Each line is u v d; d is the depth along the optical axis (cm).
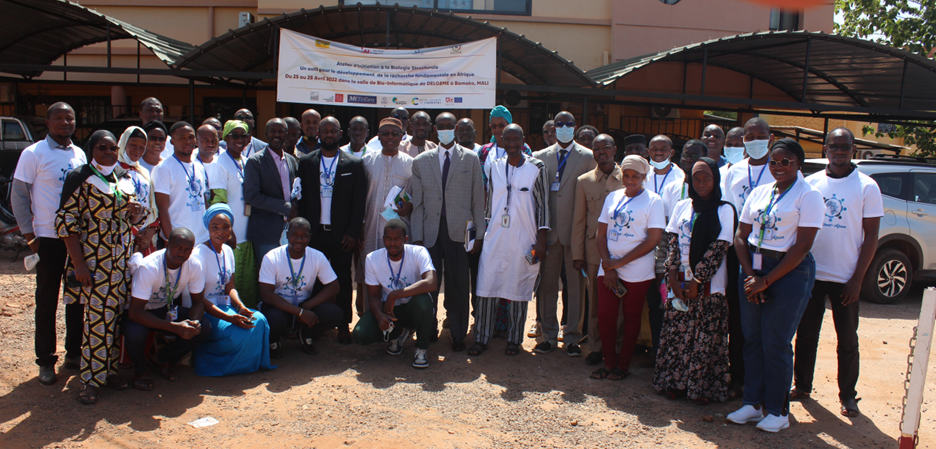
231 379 452
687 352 424
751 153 479
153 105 570
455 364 497
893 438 377
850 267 402
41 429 360
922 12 1220
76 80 1166
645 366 500
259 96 1186
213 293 467
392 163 550
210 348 452
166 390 427
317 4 1152
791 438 374
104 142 391
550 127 605
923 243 740
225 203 508
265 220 525
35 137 1048
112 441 349
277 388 437
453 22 925
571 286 522
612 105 1288
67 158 434
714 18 1278
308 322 487
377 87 891
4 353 478
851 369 407
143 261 420
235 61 1006
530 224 509
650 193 455
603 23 1244
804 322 422
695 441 369
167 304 437
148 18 1221
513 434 373
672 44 1267
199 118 1287
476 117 1217
